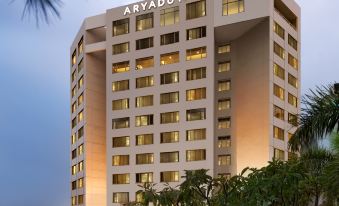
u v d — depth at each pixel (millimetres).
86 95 96188
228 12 82500
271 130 79875
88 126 95812
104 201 96062
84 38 97250
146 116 87000
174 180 82625
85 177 94688
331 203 12625
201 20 84250
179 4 86438
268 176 10086
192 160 81750
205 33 83625
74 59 107312
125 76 90312
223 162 83188
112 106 90625
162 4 88062
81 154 98062
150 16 89250
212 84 81938
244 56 84312
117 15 92625
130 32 90875
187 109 83438
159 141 85000
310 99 11133
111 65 91938
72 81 109000
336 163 11281
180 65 85062
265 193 9680
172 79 85562
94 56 98062
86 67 96688
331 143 11672
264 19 80938
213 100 81812
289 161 10711
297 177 9898
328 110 10891
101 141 97500
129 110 88812
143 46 89312
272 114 80500
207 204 11094
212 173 79625
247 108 82500
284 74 85688
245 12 81312
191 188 10789
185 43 85125
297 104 90188
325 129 10938
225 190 10391
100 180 96312
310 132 11078
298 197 11391
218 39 86438
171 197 11398
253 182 9844
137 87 88688
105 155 97750
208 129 81125
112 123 90188
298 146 11328
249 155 80875
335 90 11047
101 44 94438
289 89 87250
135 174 86250
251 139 81062
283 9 90000
